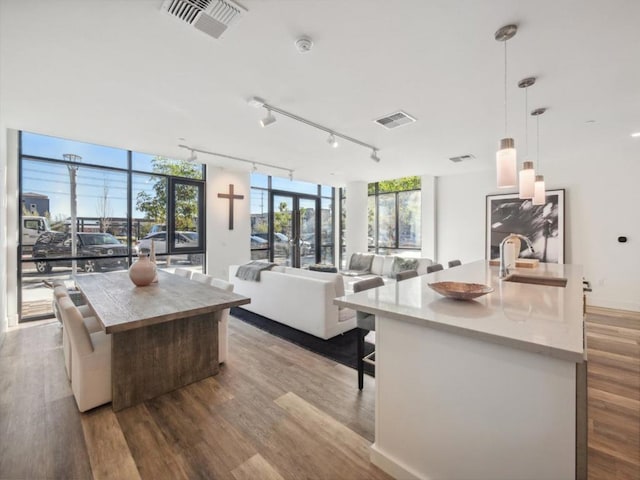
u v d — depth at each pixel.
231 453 1.72
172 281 3.34
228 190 5.91
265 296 4.18
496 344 1.22
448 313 1.47
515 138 3.89
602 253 4.73
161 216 5.21
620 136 3.85
